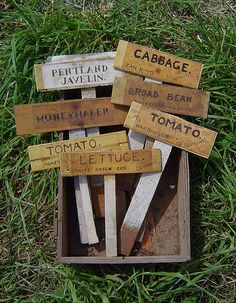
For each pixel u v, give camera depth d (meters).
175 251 1.72
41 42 1.87
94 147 1.67
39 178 1.80
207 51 1.88
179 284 1.71
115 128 1.78
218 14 1.96
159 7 1.95
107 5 1.96
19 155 1.83
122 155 1.64
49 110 1.66
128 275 1.71
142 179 1.66
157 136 1.65
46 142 1.83
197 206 1.77
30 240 1.76
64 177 1.69
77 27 1.89
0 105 1.84
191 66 1.66
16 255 1.75
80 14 1.94
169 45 1.91
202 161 1.79
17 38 1.86
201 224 1.76
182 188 1.67
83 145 1.67
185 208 1.61
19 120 1.66
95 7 1.96
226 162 1.80
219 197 1.77
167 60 1.66
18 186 1.82
